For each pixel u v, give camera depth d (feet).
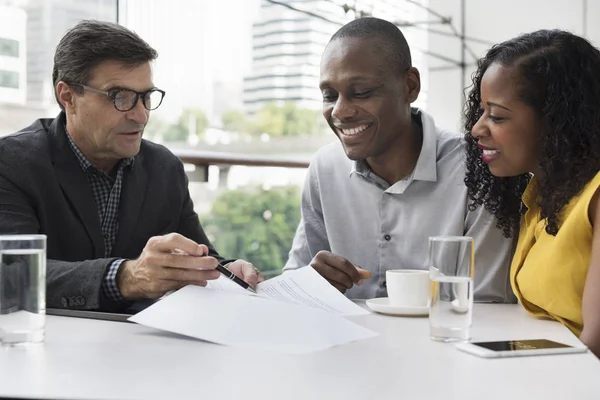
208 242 6.31
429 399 2.52
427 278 4.39
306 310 3.73
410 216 5.82
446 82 17.92
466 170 5.60
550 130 4.44
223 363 3.04
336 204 6.10
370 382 2.75
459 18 17.83
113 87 5.32
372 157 5.80
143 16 9.52
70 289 4.37
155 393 2.58
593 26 16.63
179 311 3.73
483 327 3.96
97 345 3.38
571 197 4.34
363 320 4.13
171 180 6.05
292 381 2.76
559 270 4.23
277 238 10.58
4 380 2.76
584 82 4.47
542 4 17.13
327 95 5.73
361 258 6.00
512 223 5.28
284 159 10.84
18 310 3.34
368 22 5.65
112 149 5.44
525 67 4.50
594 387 2.67
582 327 4.28
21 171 5.17
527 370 2.92
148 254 4.22
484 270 5.61
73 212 5.37
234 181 9.82
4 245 3.32
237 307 3.72
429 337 3.62
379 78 5.51
